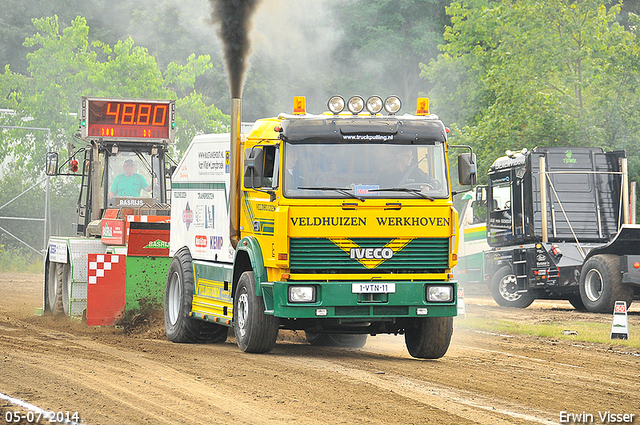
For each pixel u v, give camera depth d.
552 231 27.69
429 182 14.31
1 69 76.31
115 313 19.97
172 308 18.33
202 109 54.09
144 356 14.55
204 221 17.55
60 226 55.97
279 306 13.84
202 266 17.39
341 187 13.98
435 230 14.13
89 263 19.89
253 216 15.05
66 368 12.93
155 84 52.97
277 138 14.41
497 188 30.11
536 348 17.14
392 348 17.39
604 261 25.25
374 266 13.98
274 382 11.86
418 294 14.06
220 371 12.81
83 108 23.91
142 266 19.84
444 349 14.88
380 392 11.22
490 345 17.53
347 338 18.06
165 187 24.61
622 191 28.00
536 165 27.86
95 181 23.81
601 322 22.75
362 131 14.21
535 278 27.73
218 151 17.12
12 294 32.53
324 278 13.88
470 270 32.78
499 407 10.54
